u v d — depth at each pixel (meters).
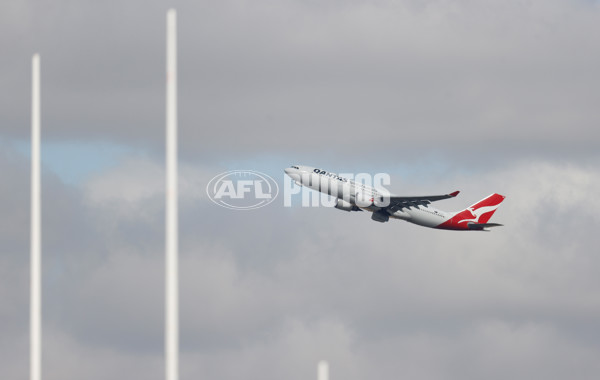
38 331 107.19
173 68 77.31
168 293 76.19
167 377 75.81
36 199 108.19
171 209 76.31
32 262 107.81
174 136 76.94
